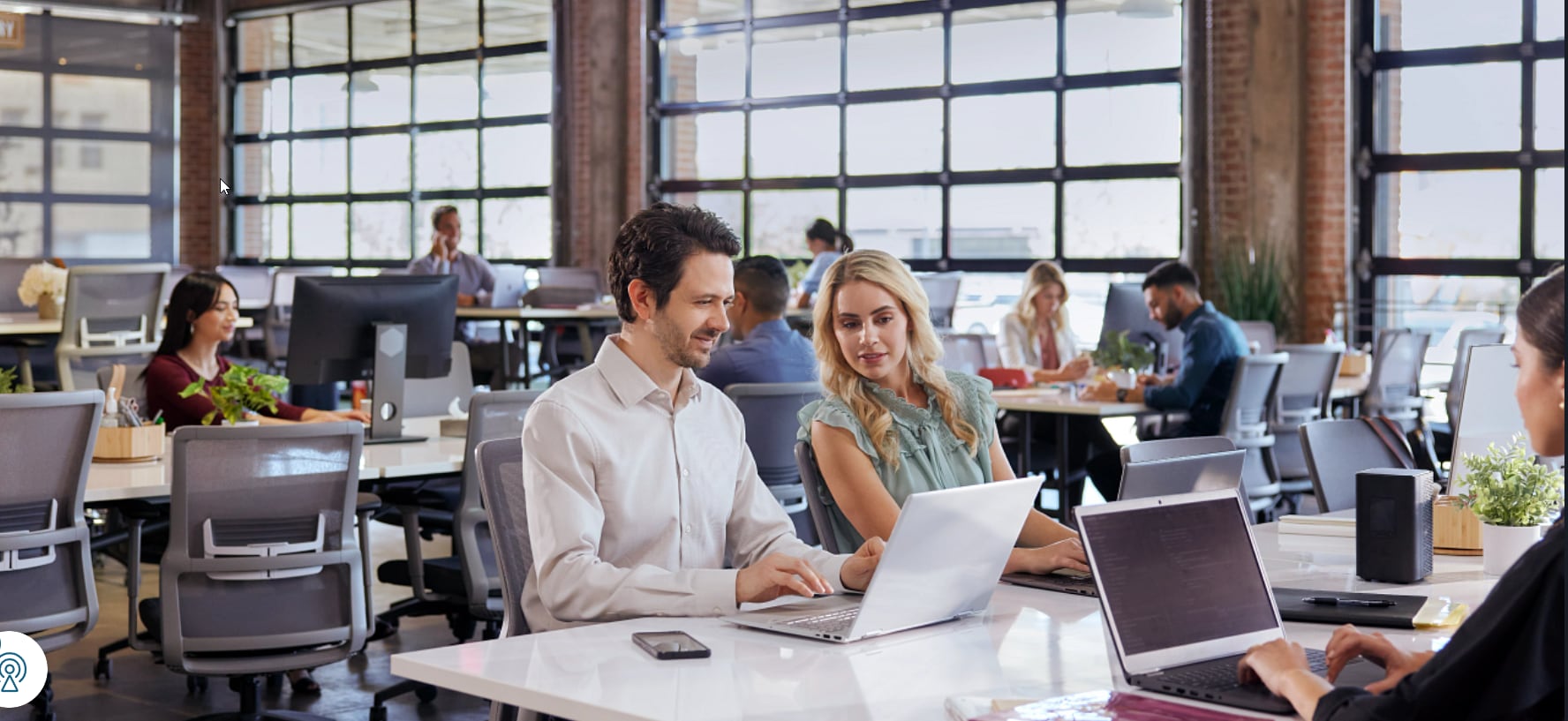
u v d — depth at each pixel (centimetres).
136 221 1539
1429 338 744
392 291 474
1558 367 179
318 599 365
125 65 1517
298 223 1476
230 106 1523
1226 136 963
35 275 875
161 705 453
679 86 1236
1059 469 623
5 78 1468
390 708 455
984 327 1098
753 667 203
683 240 256
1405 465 388
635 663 205
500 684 195
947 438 310
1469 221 914
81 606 361
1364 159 941
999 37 1073
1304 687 175
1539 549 160
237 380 450
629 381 261
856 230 1152
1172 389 605
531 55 1299
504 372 1048
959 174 1098
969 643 218
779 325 478
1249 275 954
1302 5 939
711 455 270
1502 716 161
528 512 253
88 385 779
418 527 435
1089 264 1042
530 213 1309
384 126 1401
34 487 350
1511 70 896
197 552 352
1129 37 1016
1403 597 251
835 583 257
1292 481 630
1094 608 244
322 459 362
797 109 1173
